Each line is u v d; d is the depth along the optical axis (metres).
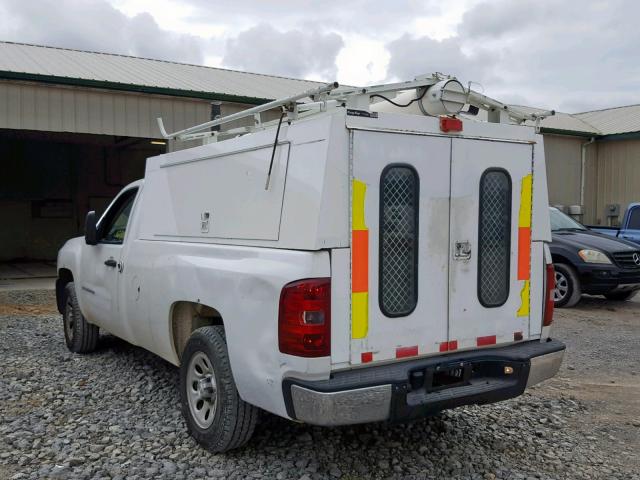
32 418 4.61
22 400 5.03
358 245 3.47
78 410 4.81
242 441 3.89
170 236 4.77
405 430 4.52
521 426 4.71
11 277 14.85
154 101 13.39
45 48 16.14
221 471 3.77
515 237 4.13
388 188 3.59
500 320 4.08
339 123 3.41
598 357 6.96
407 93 3.98
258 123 4.83
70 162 21.09
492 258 4.05
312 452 4.08
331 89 3.47
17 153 20.28
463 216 3.89
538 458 4.14
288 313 3.36
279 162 3.68
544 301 4.30
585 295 11.34
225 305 3.80
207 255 4.18
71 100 12.56
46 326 8.30
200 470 3.77
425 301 3.74
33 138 19.33
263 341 3.51
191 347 4.17
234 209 4.04
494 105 4.16
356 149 3.46
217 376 3.89
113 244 5.67
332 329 3.38
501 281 4.09
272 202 3.69
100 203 21.69
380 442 4.29
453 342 3.87
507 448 4.28
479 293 3.98
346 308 3.43
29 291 11.99
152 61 17.17
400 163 3.62
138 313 5.04
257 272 3.57
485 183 4.00
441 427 4.61
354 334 3.46
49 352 6.66
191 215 4.53
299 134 3.57
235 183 4.05
